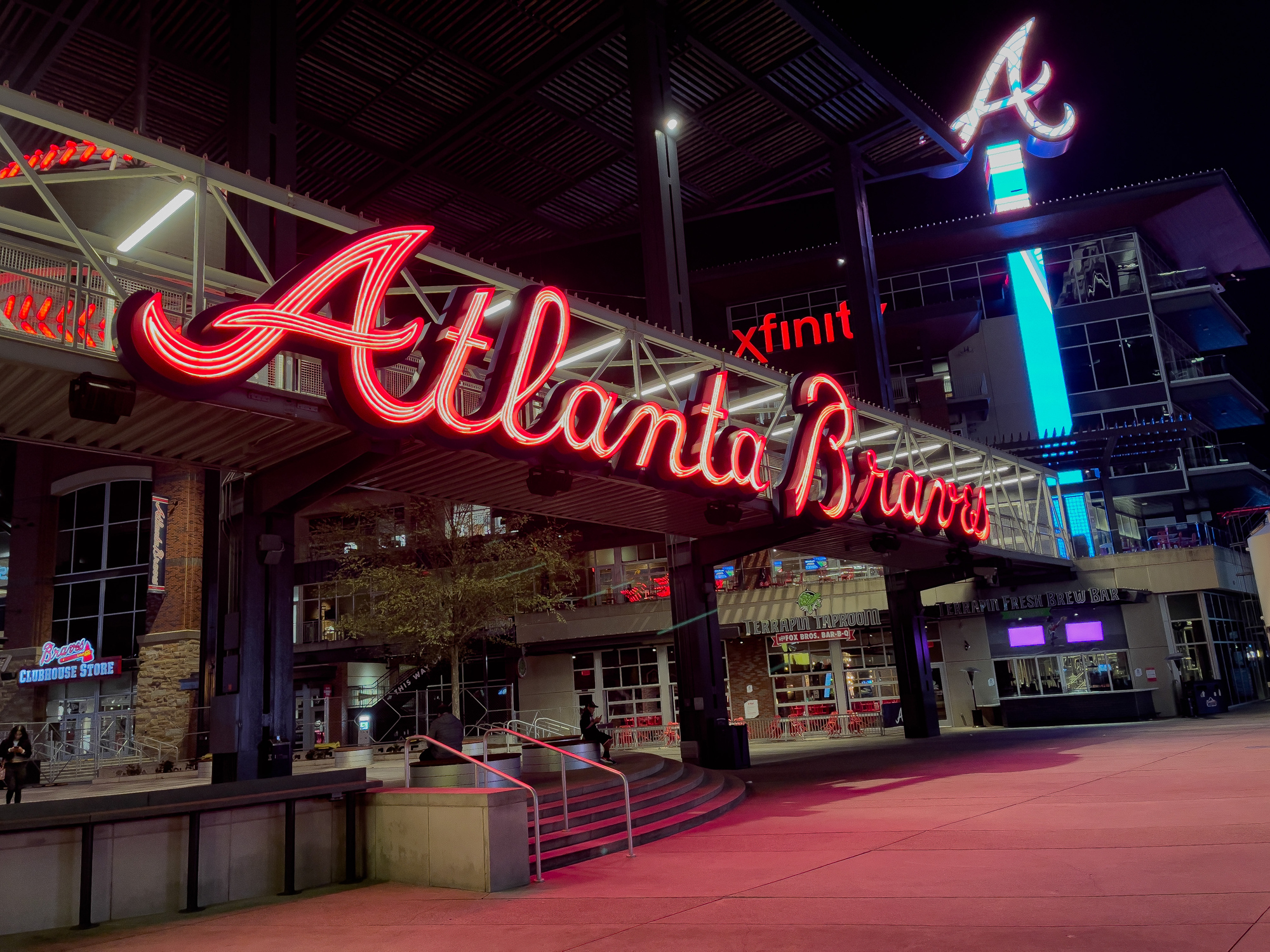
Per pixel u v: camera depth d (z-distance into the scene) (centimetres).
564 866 1153
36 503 4325
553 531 3422
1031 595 3631
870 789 1778
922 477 2553
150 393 1148
